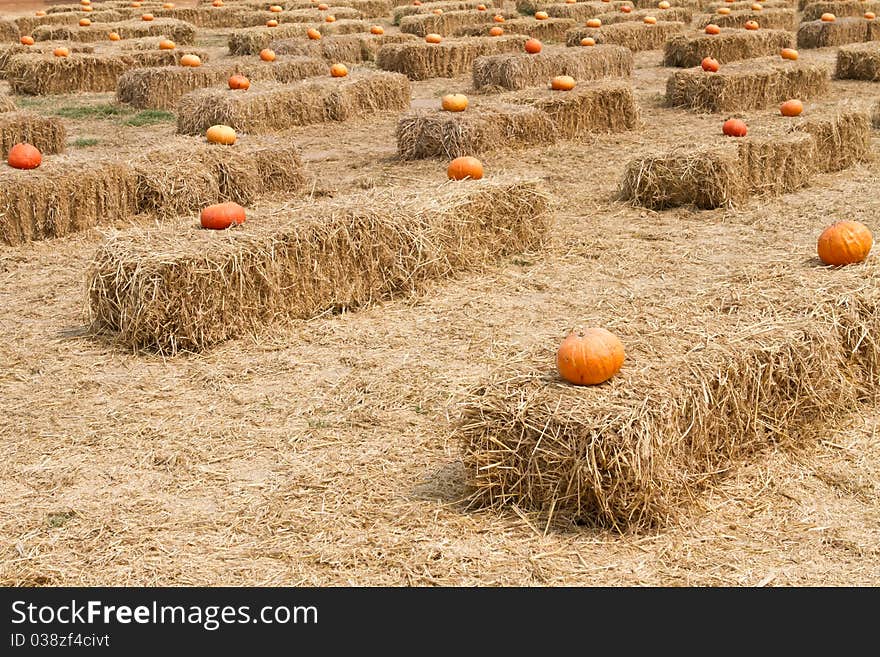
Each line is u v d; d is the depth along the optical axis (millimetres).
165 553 7332
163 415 9586
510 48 33781
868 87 28625
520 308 12258
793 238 14820
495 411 7652
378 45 36094
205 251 11125
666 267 13609
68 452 8891
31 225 15164
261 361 10844
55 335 11617
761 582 6859
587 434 7309
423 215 12922
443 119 19812
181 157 16812
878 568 7004
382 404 9711
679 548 7262
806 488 8117
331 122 24484
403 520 7652
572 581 6914
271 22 39000
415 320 11977
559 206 16797
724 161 16219
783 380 8711
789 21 40781
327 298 12156
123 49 32594
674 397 7738
